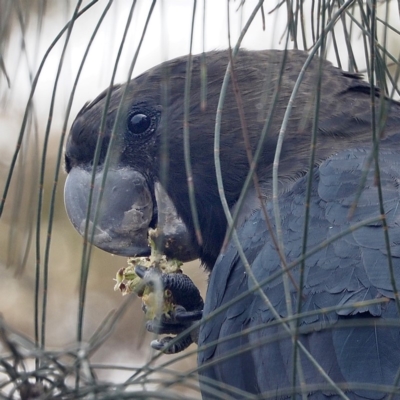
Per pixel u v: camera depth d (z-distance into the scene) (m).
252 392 5.91
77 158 7.79
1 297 9.91
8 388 4.05
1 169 9.51
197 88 7.40
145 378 3.80
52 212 4.42
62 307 10.11
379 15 6.79
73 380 4.15
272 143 7.09
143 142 7.50
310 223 6.16
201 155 7.31
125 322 10.05
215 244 7.52
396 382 4.28
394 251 5.61
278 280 5.96
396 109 7.09
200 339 6.46
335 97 7.12
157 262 7.43
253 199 6.98
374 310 5.34
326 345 5.39
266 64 7.36
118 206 7.56
